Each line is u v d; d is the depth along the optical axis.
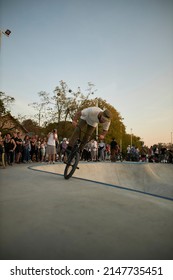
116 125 31.59
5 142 8.78
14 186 3.54
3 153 7.28
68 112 25.11
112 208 2.47
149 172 12.71
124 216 2.23
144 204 2.67
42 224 1.95
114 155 14.44
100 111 3.97
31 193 3.06
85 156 13.62
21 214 2.19
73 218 2.12
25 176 4.70
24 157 10.39
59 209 2.37
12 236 1.70
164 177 13.14
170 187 11.23
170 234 1.83
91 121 4.04
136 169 12.43
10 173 5.21
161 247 1.60
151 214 2.32
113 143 14.38
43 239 1.66
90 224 1.98
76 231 1.82
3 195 2.93
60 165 8.91
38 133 26.98
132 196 3.05
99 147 14.24
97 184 3.86
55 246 1.56
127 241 1.67
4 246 1.54
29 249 1.51
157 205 2.65
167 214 2.34
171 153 15.99
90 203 2.62
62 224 1.96
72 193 3.11
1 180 4.13
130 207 2.53
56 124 25.45
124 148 39.09
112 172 11.50
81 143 4.27
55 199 2.76
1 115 25.55
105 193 3.15
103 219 2.12
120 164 12.17
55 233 1.77
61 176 4.78
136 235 1.79
